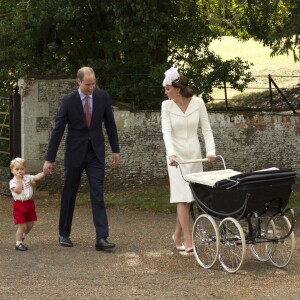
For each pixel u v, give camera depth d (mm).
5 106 27703
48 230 19047
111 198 24578
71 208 16547
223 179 13914
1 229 19203
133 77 29656
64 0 28125
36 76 25281
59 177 25781
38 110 25344
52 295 12586
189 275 14023
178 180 15641
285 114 26625
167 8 28500
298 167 26688
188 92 15680
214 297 12477
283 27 28531
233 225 14789
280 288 13070
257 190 13586
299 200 24000
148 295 12578
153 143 26328
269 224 15438
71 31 30062
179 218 15828
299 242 17500
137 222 20766
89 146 16109
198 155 15867
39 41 29125
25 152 25422
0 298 12398
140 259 15352
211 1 32094
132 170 26312
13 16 28344
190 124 15719
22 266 14711
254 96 36719
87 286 13180
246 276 13945
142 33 28109
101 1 27922
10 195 25203
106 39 29641
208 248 14938
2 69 29562
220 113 26594
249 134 26641
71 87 25422
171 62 30172
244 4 31578
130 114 26156
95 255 15719
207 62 30422
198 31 29719
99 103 16078
